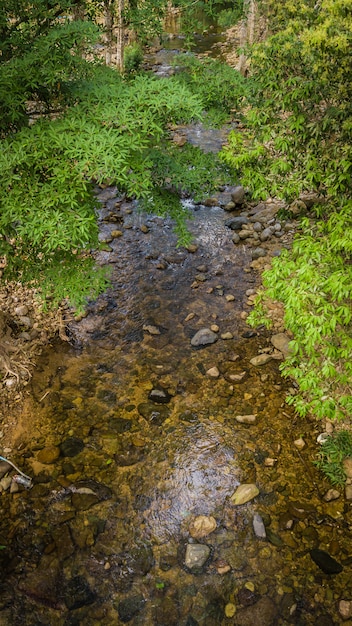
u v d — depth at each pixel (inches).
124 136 150.9
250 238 317.4
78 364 232.7
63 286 195.9
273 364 233.5
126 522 173.3
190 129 444.8
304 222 205.2
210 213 343.6
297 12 216.5
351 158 186.5
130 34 612.1
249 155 211.5
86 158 142.7
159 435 202.2
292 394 218.7
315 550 164.4
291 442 199.8
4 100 156.7
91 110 160.6
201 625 148.2
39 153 147.0
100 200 349.4
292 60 198.2
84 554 164.1
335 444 192.5
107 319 258.1
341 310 163.5
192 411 212.2
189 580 158.2
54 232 150.3
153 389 220.7
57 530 169.9
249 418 208.4
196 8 297.9
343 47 171.6
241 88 220.1
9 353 230.2
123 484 184.7
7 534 168.6
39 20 196.2
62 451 194.7
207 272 291.3
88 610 151.1
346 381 177.3
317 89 191.0
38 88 171.6
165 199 225.1
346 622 147.3
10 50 189.6
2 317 232.8
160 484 185.2
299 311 168.2
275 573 159.3
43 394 217.5
